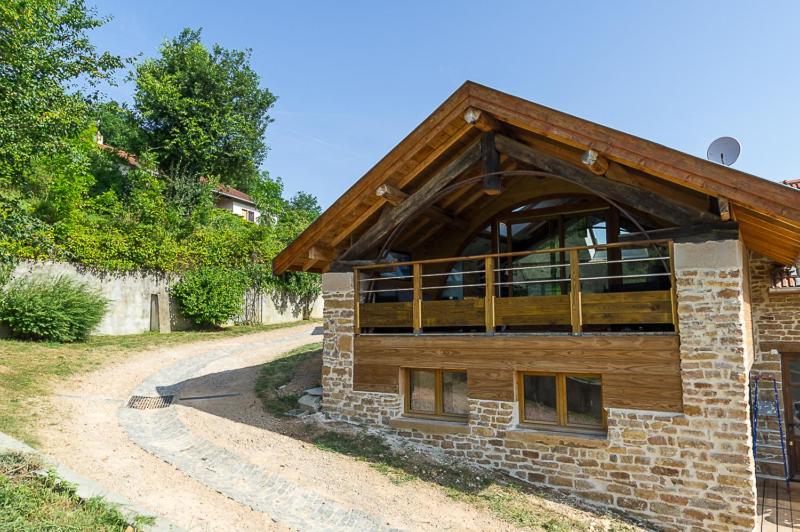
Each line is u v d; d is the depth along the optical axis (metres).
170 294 18.34
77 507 5.08
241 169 33.28
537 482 7.62
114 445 7.46
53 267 14.84
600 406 7.62
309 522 5.91
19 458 5.94
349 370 9.46
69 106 11.21
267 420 9.28
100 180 26.61
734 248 6.68
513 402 7.97
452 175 8.52
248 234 21.84
